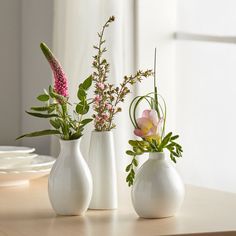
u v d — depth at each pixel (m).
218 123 2.86
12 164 2.12
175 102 2.79
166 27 2.75
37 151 2.73
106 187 1.69
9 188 2.04
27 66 2.71
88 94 2.49
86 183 1.61
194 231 1.42
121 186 2.07
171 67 2.76
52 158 2.29
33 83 2.71
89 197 1.62
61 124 1.61
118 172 2.41
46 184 2.12
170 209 1.57
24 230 1.44
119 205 1.75
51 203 1.62
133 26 2.70
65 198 1.59
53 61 1.59
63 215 1.61
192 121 2.83
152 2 2.72
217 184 2.84
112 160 1.70
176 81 2.79
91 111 2.49
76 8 2.52
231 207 1.71
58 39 2.56
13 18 2.71
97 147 1.69
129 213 1.64
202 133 2.84
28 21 2.70
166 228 1.46
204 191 1.96
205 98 2.84
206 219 1.56
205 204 1.75
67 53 2.52
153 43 2.73
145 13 2.71
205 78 2.84
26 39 2.71
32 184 2.12
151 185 1.56
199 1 2.82
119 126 2.57
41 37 2.71
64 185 1.59
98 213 1.64
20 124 2.73
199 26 2.82
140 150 1.61
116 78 2.55
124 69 2.61
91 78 1.61
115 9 2.56
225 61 2.85
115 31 2.55
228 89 2.85
